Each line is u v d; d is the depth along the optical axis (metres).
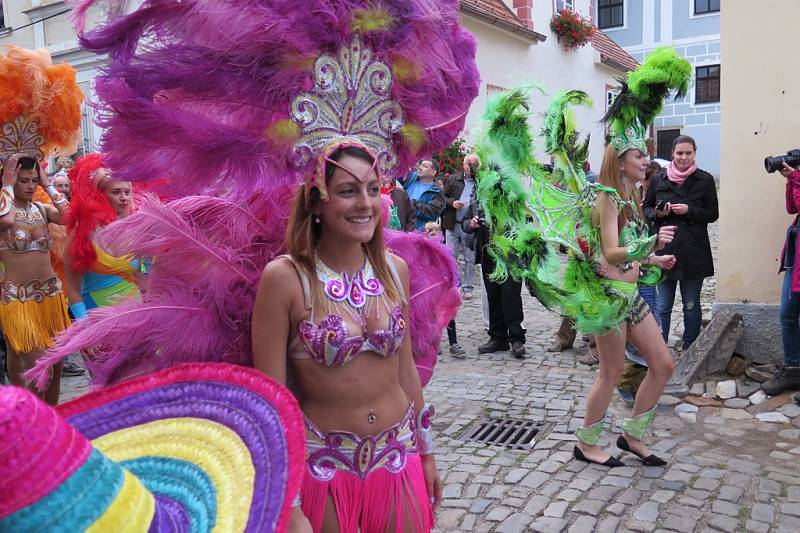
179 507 1.10
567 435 4.34
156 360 1.91
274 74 1.79
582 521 3.24
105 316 1.82
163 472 1.16
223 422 1.23
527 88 3.38
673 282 5.90
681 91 3.53
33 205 4.54
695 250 5.70
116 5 1.75
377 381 1.89
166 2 1.68
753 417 4.59
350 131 1.91
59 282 4.60
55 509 0.81
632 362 4.66
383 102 1.97
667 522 3.21
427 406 2.15
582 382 5.45
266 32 1.71
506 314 6.21
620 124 3.54
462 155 8.67
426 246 2.41
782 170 4.89
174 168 1.80
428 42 2.03
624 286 3.54
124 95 1.66
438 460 3.99
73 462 0.84
